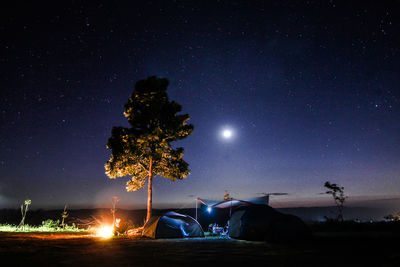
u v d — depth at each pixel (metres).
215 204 23.77
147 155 24.34
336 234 15.43
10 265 8.38
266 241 14.45
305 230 14.55
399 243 11.33
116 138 23.81
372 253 9.24
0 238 15.82
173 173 24.64
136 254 10.40
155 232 17.53
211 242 14.54
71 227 27.06
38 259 9.37
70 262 8.80
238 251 10.87
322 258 8.77
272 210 15.87
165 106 24.62
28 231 23.03
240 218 16.91
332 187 24.08
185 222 18.72
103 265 8.29
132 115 24.09
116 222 21.91
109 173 24.36
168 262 8.71
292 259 8.80
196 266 8.03
